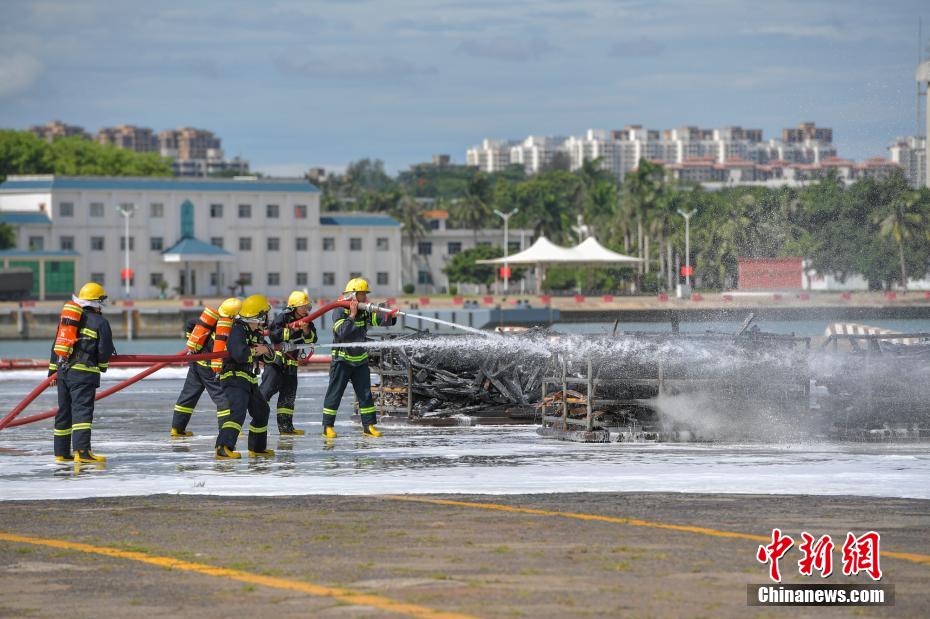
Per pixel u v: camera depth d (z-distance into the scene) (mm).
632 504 21141
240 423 28891
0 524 19453
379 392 38281
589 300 175500
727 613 13406
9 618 13359
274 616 13320
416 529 18688
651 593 14289
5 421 29094
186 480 24625
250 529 18828
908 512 20078
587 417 31844
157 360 29250
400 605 13750
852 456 28312
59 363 28031
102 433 34719
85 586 14867
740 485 23344
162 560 16406
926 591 14523
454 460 27875
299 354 34719
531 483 23859
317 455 29062
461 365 38281
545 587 14609
